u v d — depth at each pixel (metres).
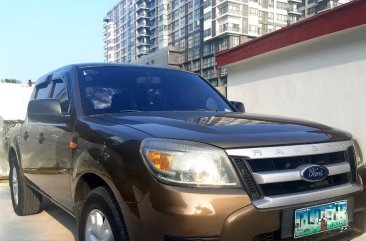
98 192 2.74
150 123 2.79
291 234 2.41
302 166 2.48
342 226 2.66
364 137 7.47
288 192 2.42
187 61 108.31
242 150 2.35
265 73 10.01
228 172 2.31
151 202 2.31
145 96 3.76
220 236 2.23
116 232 2.55
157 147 2.39
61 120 3.55
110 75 3.87
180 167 2.30
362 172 2.88
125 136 2.62
